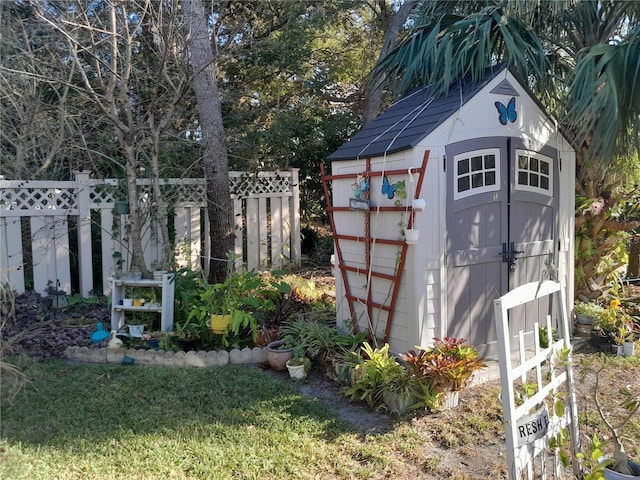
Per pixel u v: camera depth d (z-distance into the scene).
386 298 4.90
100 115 7.33
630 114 5.04
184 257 8.02
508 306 2.49
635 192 6.44
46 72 6.62
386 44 10.41
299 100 11.88
